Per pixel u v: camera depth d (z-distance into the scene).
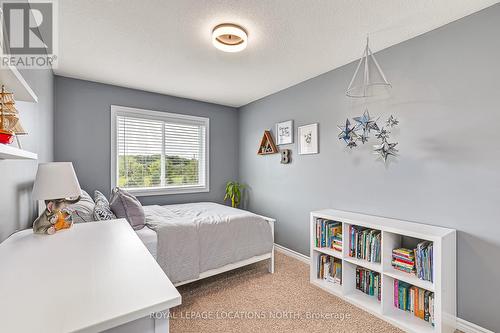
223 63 2.64
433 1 1.65
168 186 3.80
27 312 0.65
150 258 1.05
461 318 1.82
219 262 2.38
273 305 2.13
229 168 4.42
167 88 3.44
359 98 2.52
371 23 1.91
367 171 2.45
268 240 2.75
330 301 2.20
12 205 1.39
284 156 3.42
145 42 2.19
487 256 1.71
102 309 0.67
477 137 1.76
